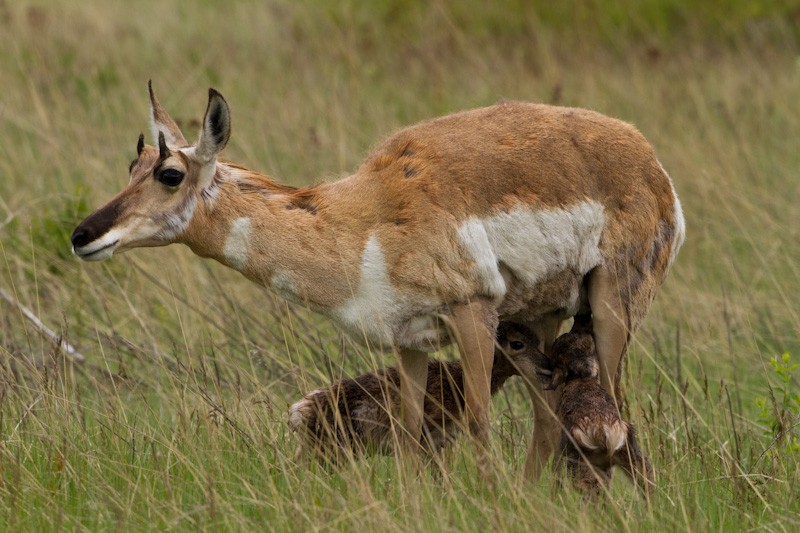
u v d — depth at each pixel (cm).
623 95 3969
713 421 1947
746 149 3381
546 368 1831
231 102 3859
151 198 1602
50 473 1642
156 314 2405
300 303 1694
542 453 1845
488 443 1717
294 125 3472
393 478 1647
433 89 3981
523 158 1725
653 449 1786
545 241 1730
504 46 4762
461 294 1678
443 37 4781
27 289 2445
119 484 1642
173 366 2166
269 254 1653
